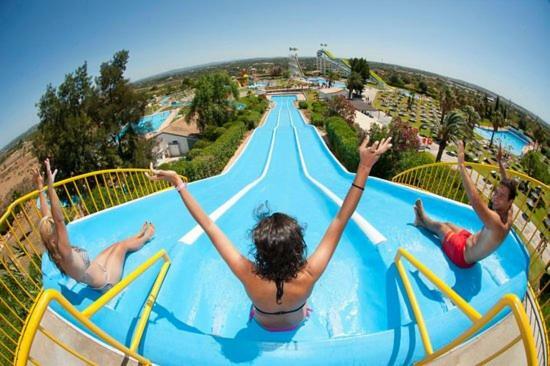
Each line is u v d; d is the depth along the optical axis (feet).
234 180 50.55
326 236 6.79
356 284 13.71
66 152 94.73
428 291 11.73
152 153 122.83
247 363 7.62
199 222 6.93
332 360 7.66
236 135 99.09
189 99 447.83
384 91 406.82
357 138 75.51
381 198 23.95
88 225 18.19
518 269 12.34
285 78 517.96
